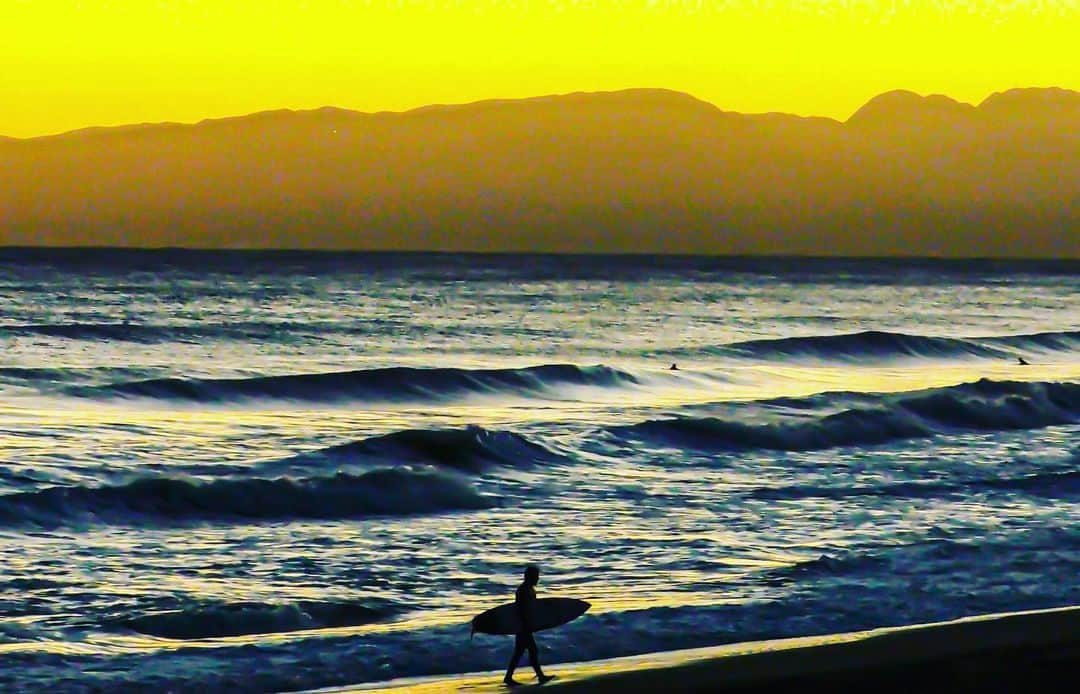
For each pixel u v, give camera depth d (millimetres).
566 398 114625
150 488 63188
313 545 56719
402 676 37906
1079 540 57438
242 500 64062
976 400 107188
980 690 35625
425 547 56219
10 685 36250
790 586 48688
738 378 133250
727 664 37750
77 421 90500
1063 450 89500
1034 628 41812
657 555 54344
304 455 77375
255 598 46844
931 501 67562
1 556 52906
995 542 56625
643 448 85000
